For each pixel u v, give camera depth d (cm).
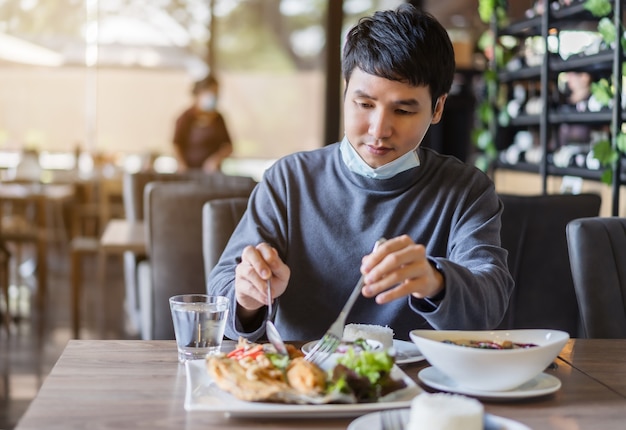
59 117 836
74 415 98
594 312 172
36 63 829
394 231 157
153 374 116
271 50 809
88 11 820
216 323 123
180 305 123
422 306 126
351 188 158
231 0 808
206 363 107
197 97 679
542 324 230
